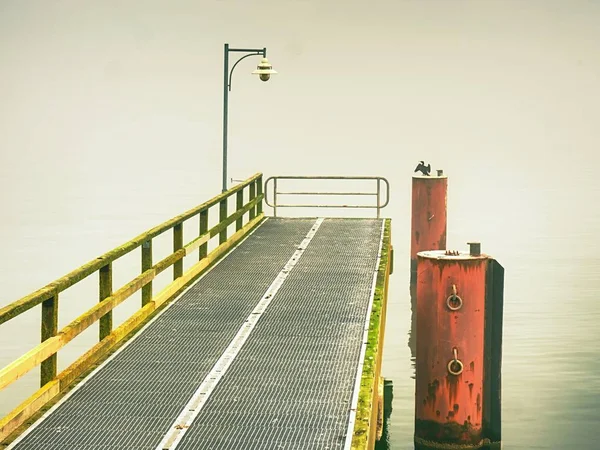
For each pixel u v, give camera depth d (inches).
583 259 1460.4
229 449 421.4
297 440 429.7
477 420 681.6
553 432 746.8
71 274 502.6
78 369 511.2
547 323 1062.4
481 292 673.6
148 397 482.0
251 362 535.5
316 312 639.1
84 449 421.1
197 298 681.0
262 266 792.3
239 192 946.7
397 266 1416.1
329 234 958.4
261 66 979.9
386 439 743.1
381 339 638.5
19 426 444.1
